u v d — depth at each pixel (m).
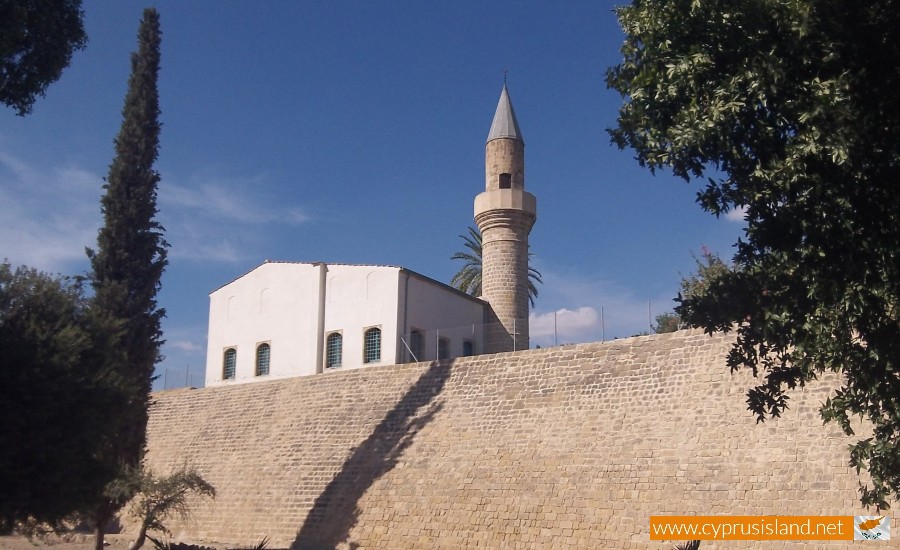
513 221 43.38
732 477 22.83
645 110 11.74
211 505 34.56
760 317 11.07
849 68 10.34
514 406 29.02
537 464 26.84
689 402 25.00
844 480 20.94
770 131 10.74
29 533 20.56
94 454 19.67
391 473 30.14
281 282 42.59
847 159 9.56
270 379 41.16
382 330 38.53
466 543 26.67
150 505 30.09
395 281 38.81
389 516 28.94
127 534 35.81
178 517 35.16
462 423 29.88
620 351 27.70
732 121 10.77
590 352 28.39
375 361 38.41
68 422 17.95
